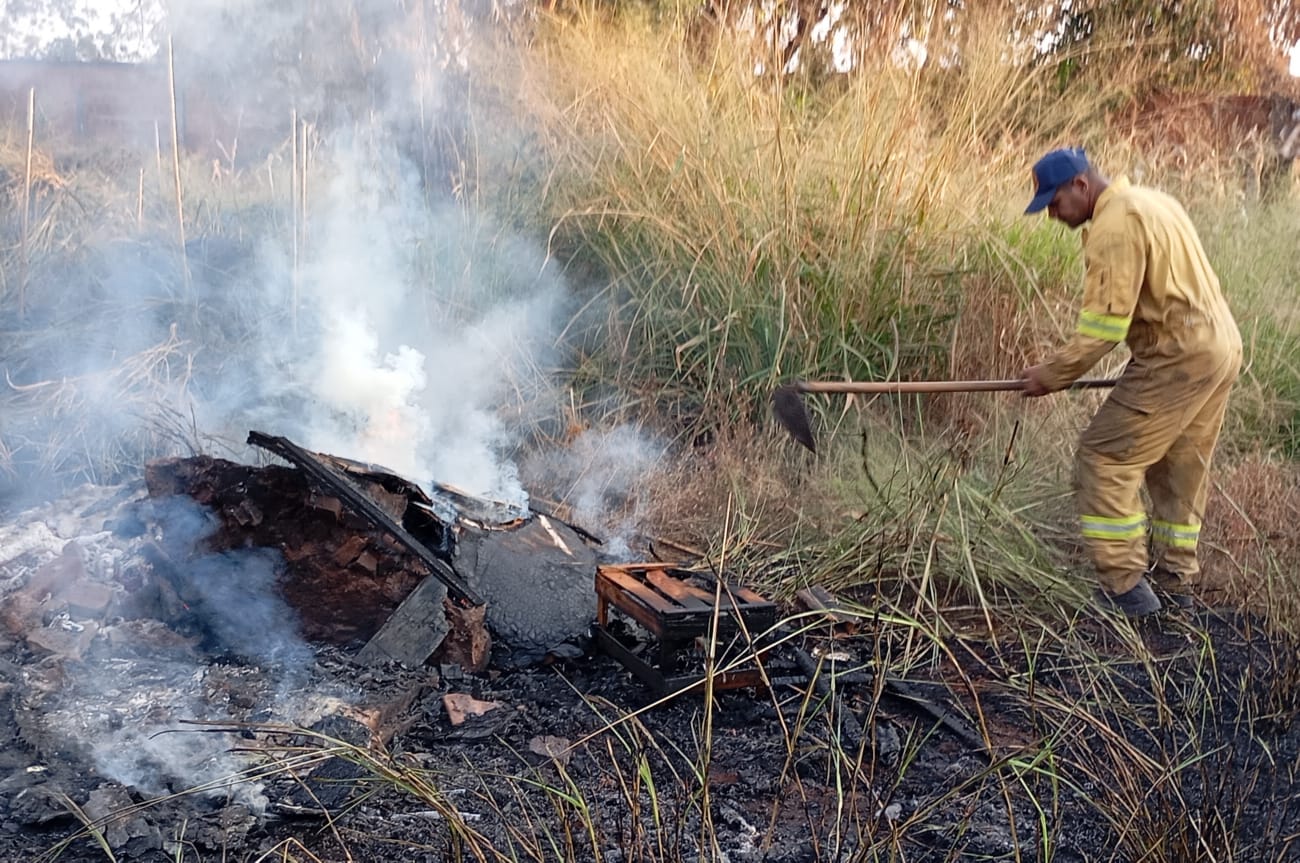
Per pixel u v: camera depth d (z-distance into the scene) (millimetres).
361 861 2688
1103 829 2951
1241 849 2807
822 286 6090
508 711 3521
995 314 5922
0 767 2959
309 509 3762
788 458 5637
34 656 3471
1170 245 4051
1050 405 5680
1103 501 4305
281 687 3457
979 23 6691
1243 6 8844
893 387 4312
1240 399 6168
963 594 4672
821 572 4676
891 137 6211
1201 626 4426
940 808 3051
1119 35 8211
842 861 2768
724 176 6500
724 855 2785
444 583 3834
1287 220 7223
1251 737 3395
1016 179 6922
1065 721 3109
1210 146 8078
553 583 4199
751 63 6812
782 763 3289
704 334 6098
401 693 3471
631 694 3682
